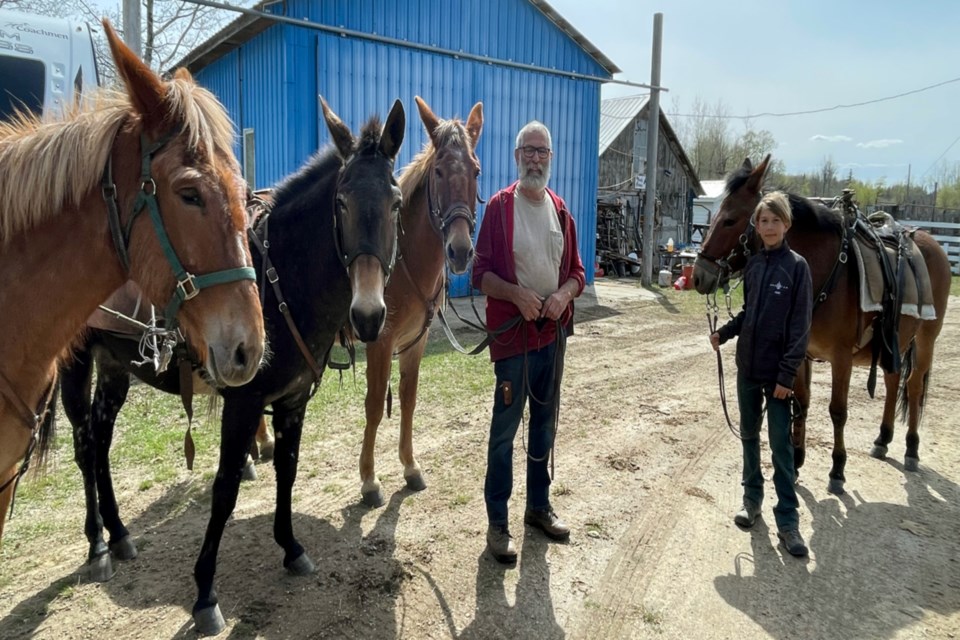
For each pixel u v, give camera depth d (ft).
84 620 8.38
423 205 12.42
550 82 41.32
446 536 10.91
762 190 13.55
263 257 8.46
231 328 5.77
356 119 32.71
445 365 22.49
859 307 12.65
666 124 70.79
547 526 10.85
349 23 31.81
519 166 10.16
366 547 10.48
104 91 6.34
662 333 30.63
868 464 14.64
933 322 14.71
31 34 16.80
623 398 19.60
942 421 17.90
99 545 9.51
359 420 16.65
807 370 13.56
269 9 29.37
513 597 9.23
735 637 8.48
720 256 13.82
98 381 10.30
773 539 11.12
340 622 8.52
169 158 5.67
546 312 9.89
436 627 8.50
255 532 10.90
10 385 5.89
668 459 14.69
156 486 12.41
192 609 8.48
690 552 10.62
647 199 48.29
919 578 10.00
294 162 31.07
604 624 8.70
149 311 8.99
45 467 7.43
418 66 34.71
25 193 5.66
